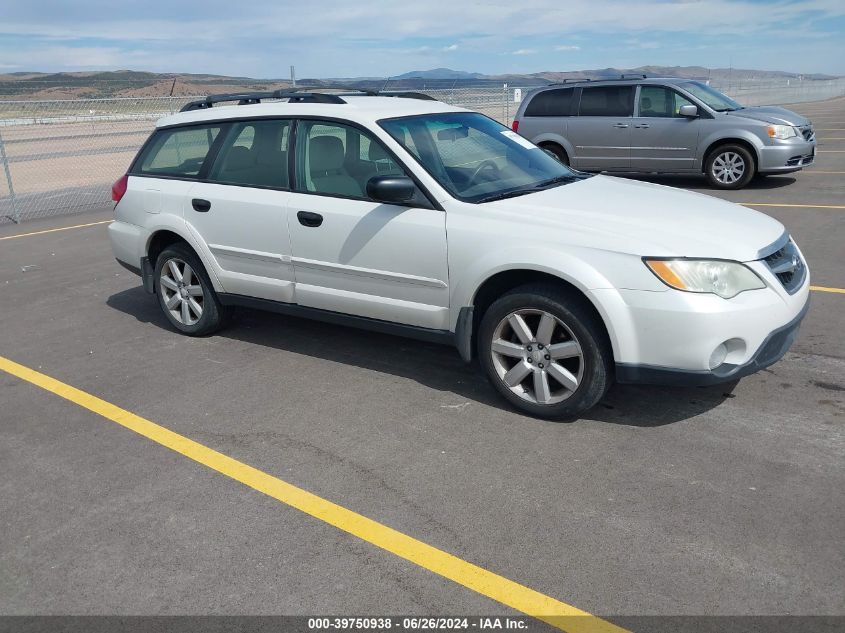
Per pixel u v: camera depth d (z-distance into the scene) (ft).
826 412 13.16
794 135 36.35
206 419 14.16
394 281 14.61
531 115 42.04
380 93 19.03
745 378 14.71
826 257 23.26
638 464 11.73
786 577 8.97
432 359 16.66
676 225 12.79
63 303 22.74
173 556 10.00
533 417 13.55
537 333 13.07
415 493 11.23
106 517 11.03
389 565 9.61
